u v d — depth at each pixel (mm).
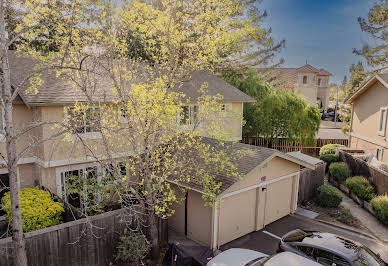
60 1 7672
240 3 9109
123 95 9070
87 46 8578
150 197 9242
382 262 8062
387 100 19328
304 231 9750
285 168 13414
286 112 24000
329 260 8117
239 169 10883
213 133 10227
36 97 10945
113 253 9391
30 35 7875
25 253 6984
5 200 10445
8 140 6398
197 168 9758
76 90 11805
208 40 9578
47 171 11953
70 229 8477
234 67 26578
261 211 12578
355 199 16203
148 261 9656
